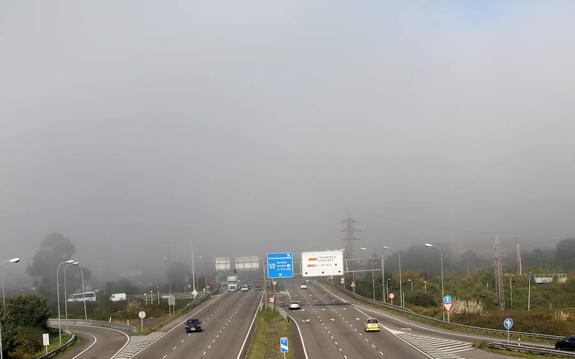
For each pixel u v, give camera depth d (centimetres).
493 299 13275
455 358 5094
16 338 6819
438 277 18650
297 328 8000
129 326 9044
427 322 8500
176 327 8881
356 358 5234
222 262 12331
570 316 7556
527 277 15125
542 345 5822
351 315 9769
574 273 15575
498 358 5009
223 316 10200
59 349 6794
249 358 5256
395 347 5928
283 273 10706
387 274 16588
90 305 14950
